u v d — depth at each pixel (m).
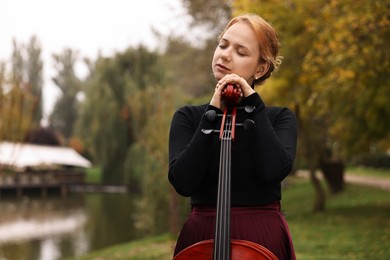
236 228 1.68
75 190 39.75
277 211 1.75
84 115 31.25
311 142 14.93
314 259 7.60
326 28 7.17
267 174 1.65
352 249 8.36
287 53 8.62
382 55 6.70
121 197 33.09
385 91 9.27
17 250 15.20
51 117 68.69
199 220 1.74
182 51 22.27
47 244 16.31
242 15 1.82
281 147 1.67
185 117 1.85
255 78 1.84
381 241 8.90
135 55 30.31
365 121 13.09
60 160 43.59
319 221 12.83
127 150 29.89
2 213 25.16
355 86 8.16
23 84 16.88
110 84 30.56
